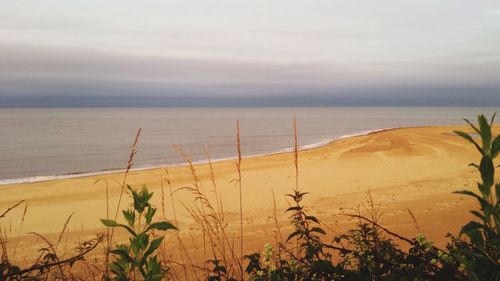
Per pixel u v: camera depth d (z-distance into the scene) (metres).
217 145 45.34
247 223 9.46
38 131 79.62
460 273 1.62
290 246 5.26
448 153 22.73
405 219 8.39
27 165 31.38
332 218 9.17
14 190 17.39
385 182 14.85
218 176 19.08
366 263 1.79
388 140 31.53
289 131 71.31
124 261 1.55
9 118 170.12
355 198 12.06
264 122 116.06
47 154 39.16
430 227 7.43
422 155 22.53
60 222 11.36
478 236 1.31
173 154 37.16
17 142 53.94
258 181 16.86
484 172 1.22
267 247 1.94
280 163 22.94
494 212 1.22
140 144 49.00
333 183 15.34
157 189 16.05
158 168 23.91
